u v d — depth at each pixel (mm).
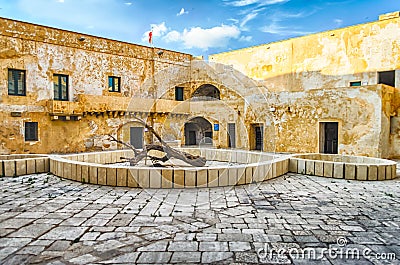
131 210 3668
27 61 13102
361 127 10859
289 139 12945
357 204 3996
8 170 5969
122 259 2393
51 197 4273
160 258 2412
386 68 12703
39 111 13406
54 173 6207
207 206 3869
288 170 6621
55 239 2758
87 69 15141
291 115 12852
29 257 2402
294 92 12719
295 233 2951
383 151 10695
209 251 2543
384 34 12750
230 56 18266
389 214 3559
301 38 15383
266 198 4301
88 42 15133
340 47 14078
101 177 5102
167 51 17969
